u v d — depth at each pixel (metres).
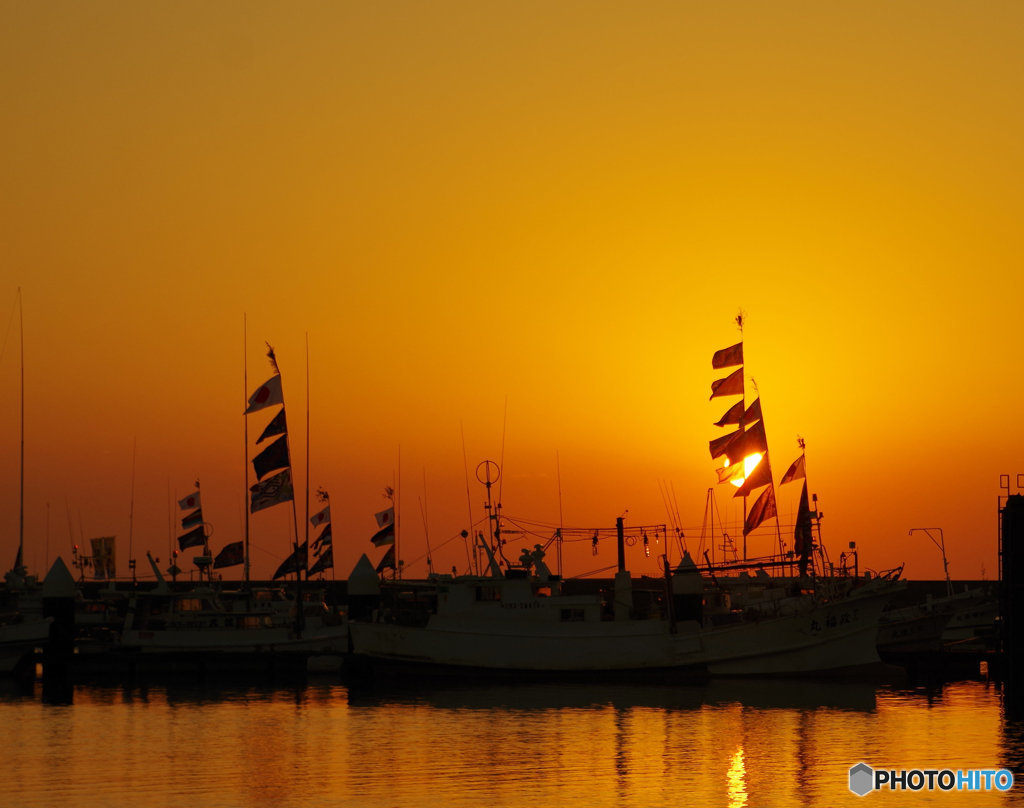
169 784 61.00
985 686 95.50
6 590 113.75
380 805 56.62
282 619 115.12
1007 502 86.75
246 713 84.56
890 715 80.19
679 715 81.12
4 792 59.56
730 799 57.88
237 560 117.00
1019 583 85.75
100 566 131.50
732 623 101.50
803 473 106.44
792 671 97.44
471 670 100.88
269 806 56.62
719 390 106.75
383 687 98.69
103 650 112.62
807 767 64.19
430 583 106.19
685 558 100.75
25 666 109.38
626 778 61.84
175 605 112.25
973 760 65.69
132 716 83.12
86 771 64.12
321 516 129.62
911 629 114.12
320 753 68.75
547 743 71.31
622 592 100.94
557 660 99.62
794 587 102.38
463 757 67.31
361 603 111.75
